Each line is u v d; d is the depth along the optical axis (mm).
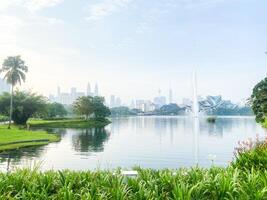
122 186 6859
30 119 172125
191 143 69250
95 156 47281
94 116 191875
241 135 89938
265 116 94625
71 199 6262
